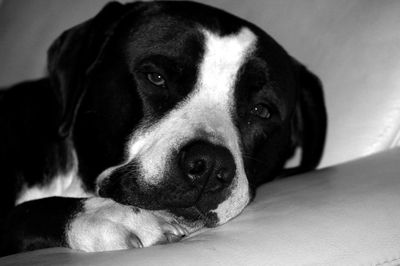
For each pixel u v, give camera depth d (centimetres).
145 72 214
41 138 242
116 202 187
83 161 230
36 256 166
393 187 185
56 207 188
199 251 152
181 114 208
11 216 195
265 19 269
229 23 225
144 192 194
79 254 162
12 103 254
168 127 204
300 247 155
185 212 194
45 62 325
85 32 238
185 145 194
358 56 242
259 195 211
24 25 337
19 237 187
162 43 215
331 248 156
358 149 236
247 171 220
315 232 161
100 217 176
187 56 214
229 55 217
